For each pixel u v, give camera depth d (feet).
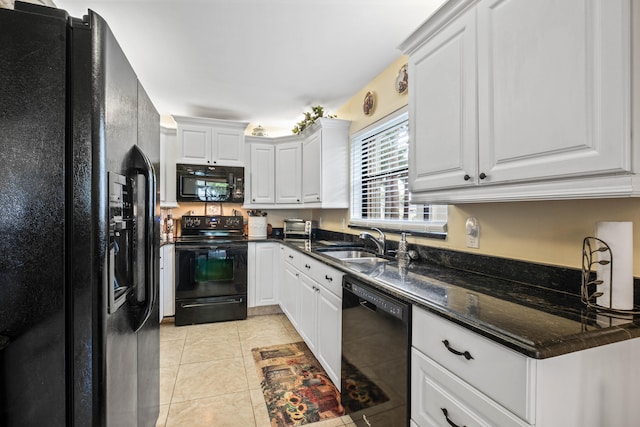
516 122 3.49
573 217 4.00
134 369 3.99
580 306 3.51
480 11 3.95
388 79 8.23
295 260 9.66
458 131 4.32
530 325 2.91
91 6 5.80
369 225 9.15
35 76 2.74
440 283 4.67
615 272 3.25
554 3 3.09
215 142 11.94
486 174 3.87
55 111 2.77
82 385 2.82
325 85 9.42
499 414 2.74
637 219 3.40
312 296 7.92
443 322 3.42
